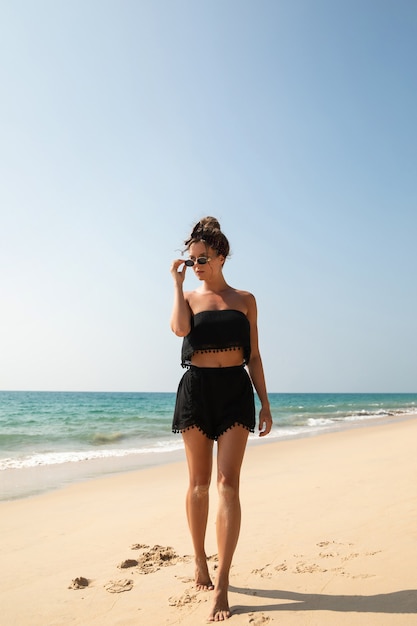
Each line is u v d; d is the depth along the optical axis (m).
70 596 3.20
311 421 29.00
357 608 2.63
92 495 7.29
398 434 16.38
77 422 27.17
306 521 4.82
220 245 3.31
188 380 3.12
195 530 3.12
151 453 13.55
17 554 4.29
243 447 3.00
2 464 11.31
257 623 2.53
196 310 3.26
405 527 4.26
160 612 2.81
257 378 3.36
